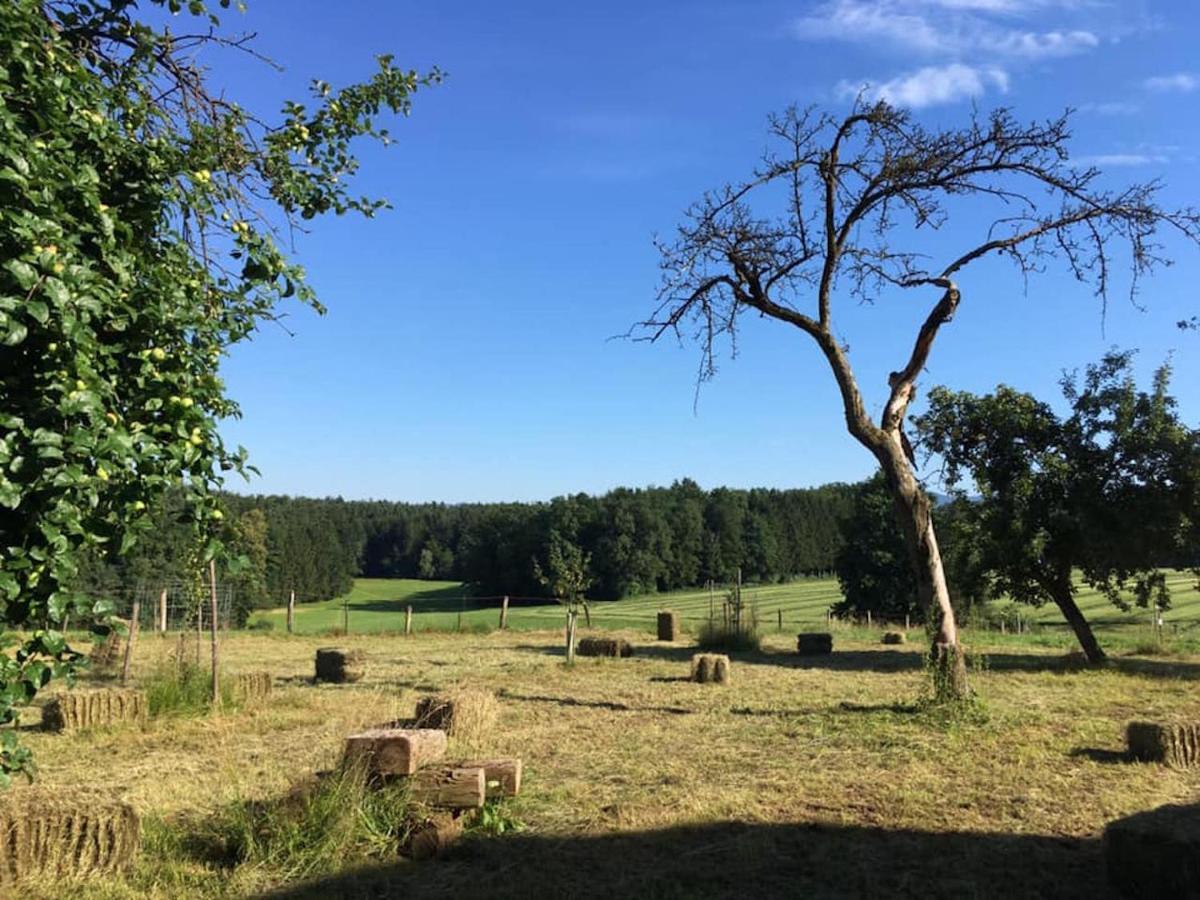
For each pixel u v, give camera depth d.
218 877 5.29
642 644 22.56
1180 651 19.03
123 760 8.57
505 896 4.99
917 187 11.12
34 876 5.12
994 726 9.70
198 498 3.66
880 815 6.50
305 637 25.52
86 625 3.82
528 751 8.77
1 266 2.99
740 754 8.56
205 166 4.57
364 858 5.59
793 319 11.40
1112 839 5.07
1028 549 15.96
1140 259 10.93
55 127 3.53
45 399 3.16
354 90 5.50
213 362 4.05
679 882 5.18
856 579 41.62
